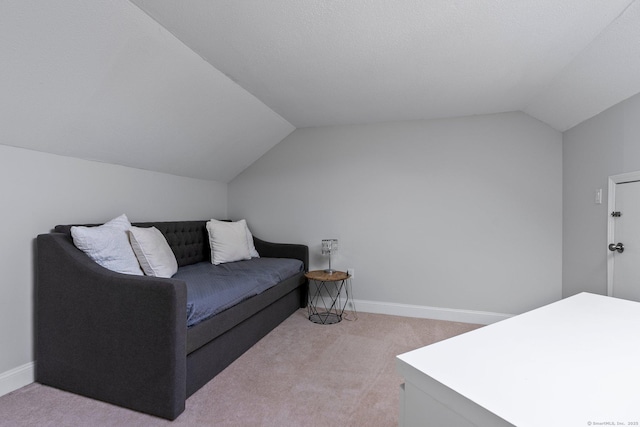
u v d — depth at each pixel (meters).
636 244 2.00
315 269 3.60
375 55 2.03
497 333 0.76
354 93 2.65
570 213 2.71
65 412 1.60
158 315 1.56
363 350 2.40
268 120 3.20
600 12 1.57
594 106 2.29
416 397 0.58
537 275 2.94
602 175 2.29
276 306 2.91
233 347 2.20
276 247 3.61
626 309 0.95
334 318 3.16
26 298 1.89
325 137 3.56
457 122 3.16
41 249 1.82
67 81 1.73
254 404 1.71
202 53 2.02
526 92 2.55
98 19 1.54
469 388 0.51
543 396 0.49
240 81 2.43
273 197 3.76
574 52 1.94
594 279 2.40
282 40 1.87
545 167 2.91
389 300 3.34
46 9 1.39
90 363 1.71
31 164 1.93
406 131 3.30
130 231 2.15
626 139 2.04
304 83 2.46
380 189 3.38
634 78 1.86
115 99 2.00
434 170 3.21
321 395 1.80
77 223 2.21
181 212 3.24
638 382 0.53
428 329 2.86
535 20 1.65
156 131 2.46
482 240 3.08
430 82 2.42
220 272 2.66
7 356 1.79
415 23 1.69
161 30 1.76
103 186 2.41
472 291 3.11
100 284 1.68
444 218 3.18
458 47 1.92
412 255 3.28
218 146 3.14
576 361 0.61
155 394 1.58
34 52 1.52
